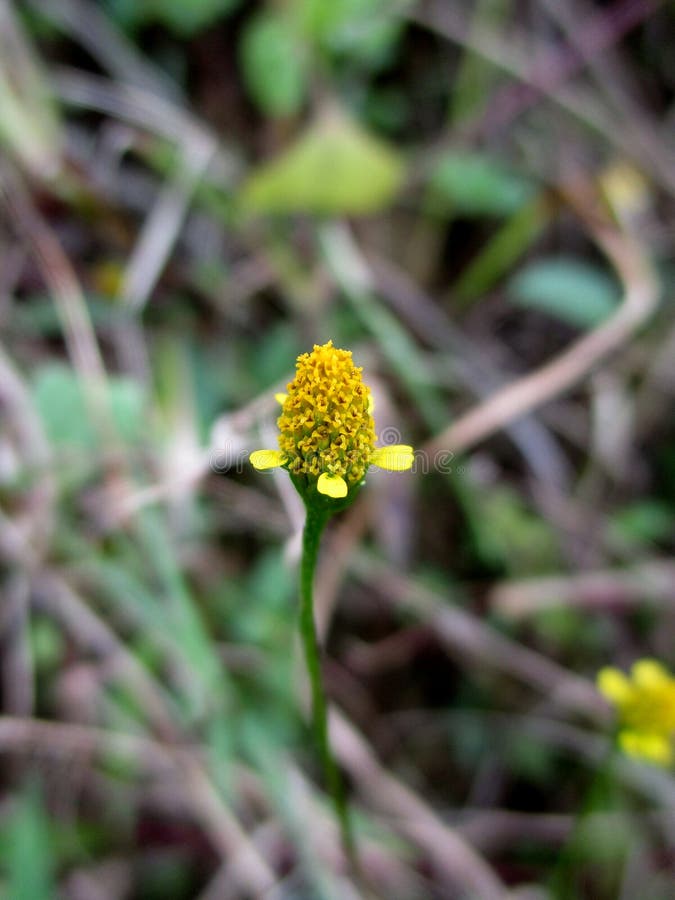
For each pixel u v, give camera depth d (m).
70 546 0.12
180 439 0.13
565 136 0.19
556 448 0.17
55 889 0.11
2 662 0.12
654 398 0.17
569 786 0.14
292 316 0.16
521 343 0.18
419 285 0.18
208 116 0.18
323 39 0.16
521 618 0.15
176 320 0.16
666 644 0.15
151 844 0.12
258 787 0.12
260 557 0.14
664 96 0.19
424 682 0.15
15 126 0.14
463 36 0.18
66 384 0.13
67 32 0.16
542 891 0.13
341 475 0.08
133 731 0.12
